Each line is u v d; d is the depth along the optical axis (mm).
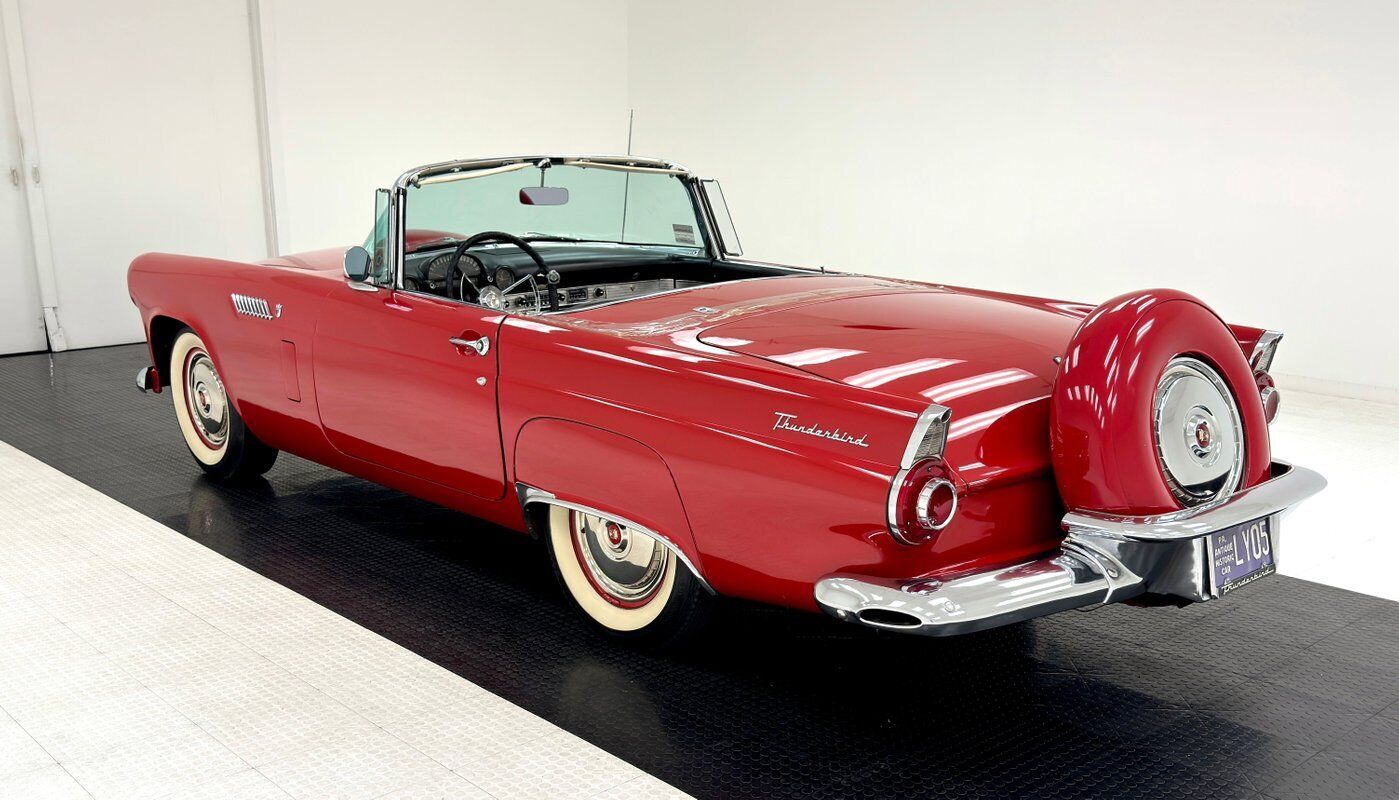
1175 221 7008
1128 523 2227
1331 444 5297
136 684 2668
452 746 2391
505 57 9336
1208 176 6824
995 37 7684
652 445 2502
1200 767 2346
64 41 6988
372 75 8516
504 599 3221
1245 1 6520
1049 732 2490
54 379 6301
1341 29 6191
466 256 3516
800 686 2701
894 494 2096
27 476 4387
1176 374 2387
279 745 2387
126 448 4812
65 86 7035
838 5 8555
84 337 7344
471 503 3115
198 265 4008
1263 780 2299
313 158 8266
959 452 2232
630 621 2840
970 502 2244
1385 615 3219
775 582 2389
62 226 7145
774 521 2318
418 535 3750
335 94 8320
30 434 5047
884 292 3146
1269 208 6602
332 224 8461
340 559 3521
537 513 2986
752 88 9266
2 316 7027
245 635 2955
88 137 7172
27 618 3053
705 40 9547
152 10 7336
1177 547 2262
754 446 2311
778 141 9164
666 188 3906
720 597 2678
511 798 2189
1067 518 2291
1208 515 2258
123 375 6422
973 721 2537
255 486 4277
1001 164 7797
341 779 2254
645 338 2646
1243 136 6645
